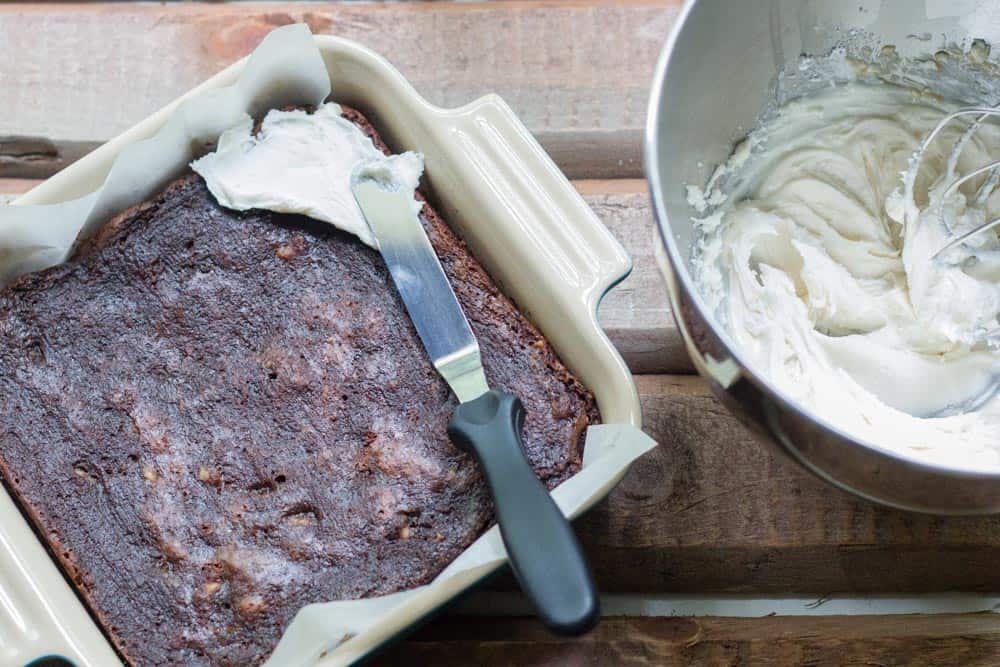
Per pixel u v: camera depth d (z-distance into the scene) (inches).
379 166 32.3
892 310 32.0
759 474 33.2
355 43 32.4
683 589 33.6
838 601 33.8
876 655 32.5
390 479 31.0
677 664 32.5
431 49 36.2
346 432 31.3
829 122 32.4
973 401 31.5
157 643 30.6
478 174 31.7
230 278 32.1
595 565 33.2
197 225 32.3
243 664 30.4
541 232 31.5
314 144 32.4
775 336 31.5
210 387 31.6
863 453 27.1
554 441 31.2
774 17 30.6
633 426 30.5
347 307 31.9
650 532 33.0
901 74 32.1
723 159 31.9
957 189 32.4
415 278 31.8
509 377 31.6
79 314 32.0
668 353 34.4
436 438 31.1
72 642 29.7
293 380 31.5
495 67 36.1
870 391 31.6
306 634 29.5
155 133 32.1
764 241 32.2
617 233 35.0
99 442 31.4
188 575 30.8
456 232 33.0
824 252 32.4
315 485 31.1
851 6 31.0
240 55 36.2
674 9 36.5
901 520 33.0
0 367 31.8
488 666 32.5
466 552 29.9
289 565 30.7
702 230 31.9
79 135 35.8
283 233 32.2
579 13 36.4
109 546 31.0
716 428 33.5
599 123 35.8
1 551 30.1
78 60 36.1
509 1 37.0
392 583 30.6
